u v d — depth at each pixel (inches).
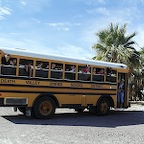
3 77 465.7
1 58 465.4
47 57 514.9
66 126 439.8
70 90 545.0
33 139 337.1
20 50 488.4
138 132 418.0
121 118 573.6
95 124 475.8
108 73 611.8
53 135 365.7
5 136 346.9
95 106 593.9
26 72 490.6
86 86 570.9
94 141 342.3
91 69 579.2
